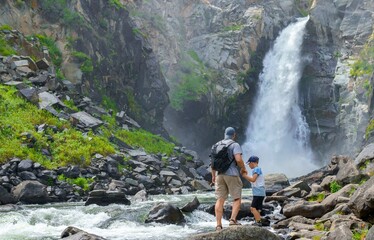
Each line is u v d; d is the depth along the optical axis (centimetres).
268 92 6206
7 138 2259
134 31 4306
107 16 4081
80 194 2111
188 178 3033
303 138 5897
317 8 6044
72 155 2392
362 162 1720
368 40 5162
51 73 3272
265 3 6769
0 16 3350
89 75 3659
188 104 5062
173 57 5328
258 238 764
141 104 4266
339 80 5325
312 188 1906
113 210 1494
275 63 6325
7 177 1934
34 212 1446
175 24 5931
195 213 1517
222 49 5922
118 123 3469
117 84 3997
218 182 1003
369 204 1012
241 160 989
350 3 5688
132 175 2541
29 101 2730
